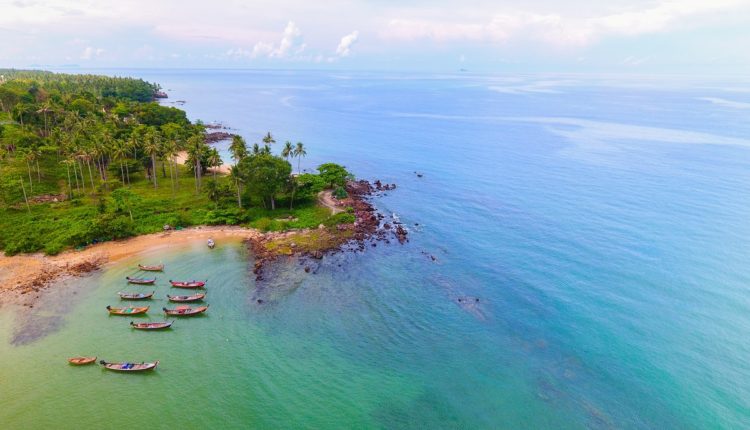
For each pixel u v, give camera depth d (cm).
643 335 6725
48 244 8975
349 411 5416
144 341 6475
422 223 11031
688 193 12725
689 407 5462
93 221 9644
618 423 5262
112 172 13875
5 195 10775
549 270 8606
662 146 19475
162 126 17912
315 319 7100
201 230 10231
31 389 5534
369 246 9638
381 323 7044
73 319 6888
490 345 6575
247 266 8681
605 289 7912
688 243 9531
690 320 7038
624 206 11812
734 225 10394
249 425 5175
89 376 5784
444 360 6281
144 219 10469
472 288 8044
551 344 6575
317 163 17338
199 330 6756
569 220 10975
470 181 14625
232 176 10969
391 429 5175
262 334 6719
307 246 9488
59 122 16750
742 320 7012
